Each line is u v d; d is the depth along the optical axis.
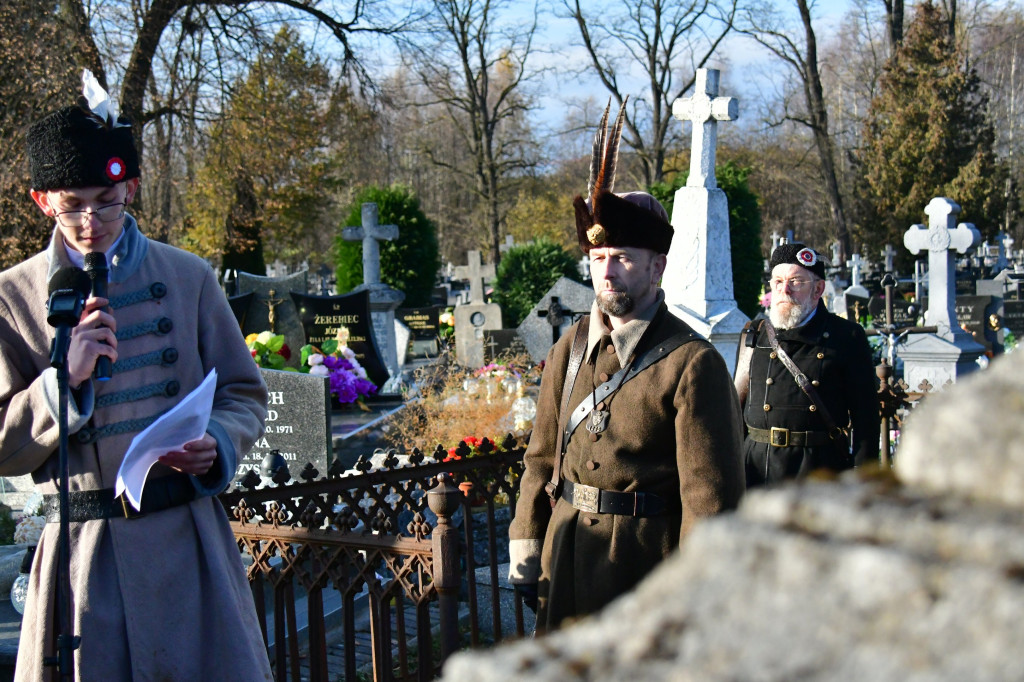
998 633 0.41
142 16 18.11
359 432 10.06
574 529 2.55
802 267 4.24
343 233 16.69
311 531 3.25
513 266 22.67
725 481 2.32
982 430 0.48
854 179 41.22
